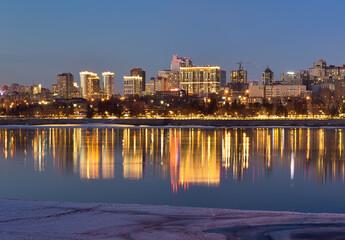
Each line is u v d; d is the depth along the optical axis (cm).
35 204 2839
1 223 2311
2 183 4750
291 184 4728
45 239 1989
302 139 11162
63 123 19475
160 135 12650
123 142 10206
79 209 2681
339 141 10525
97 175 5300
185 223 2312
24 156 7381
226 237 2025
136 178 5091
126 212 2594
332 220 2347
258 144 9731
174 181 4872
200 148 8806
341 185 4666
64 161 6694
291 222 2302
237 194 4156
